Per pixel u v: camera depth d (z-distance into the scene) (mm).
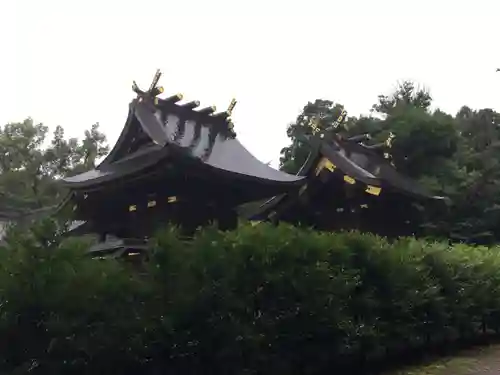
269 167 15492
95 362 7746
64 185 13656
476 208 35125
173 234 9203
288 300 9672
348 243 11547
